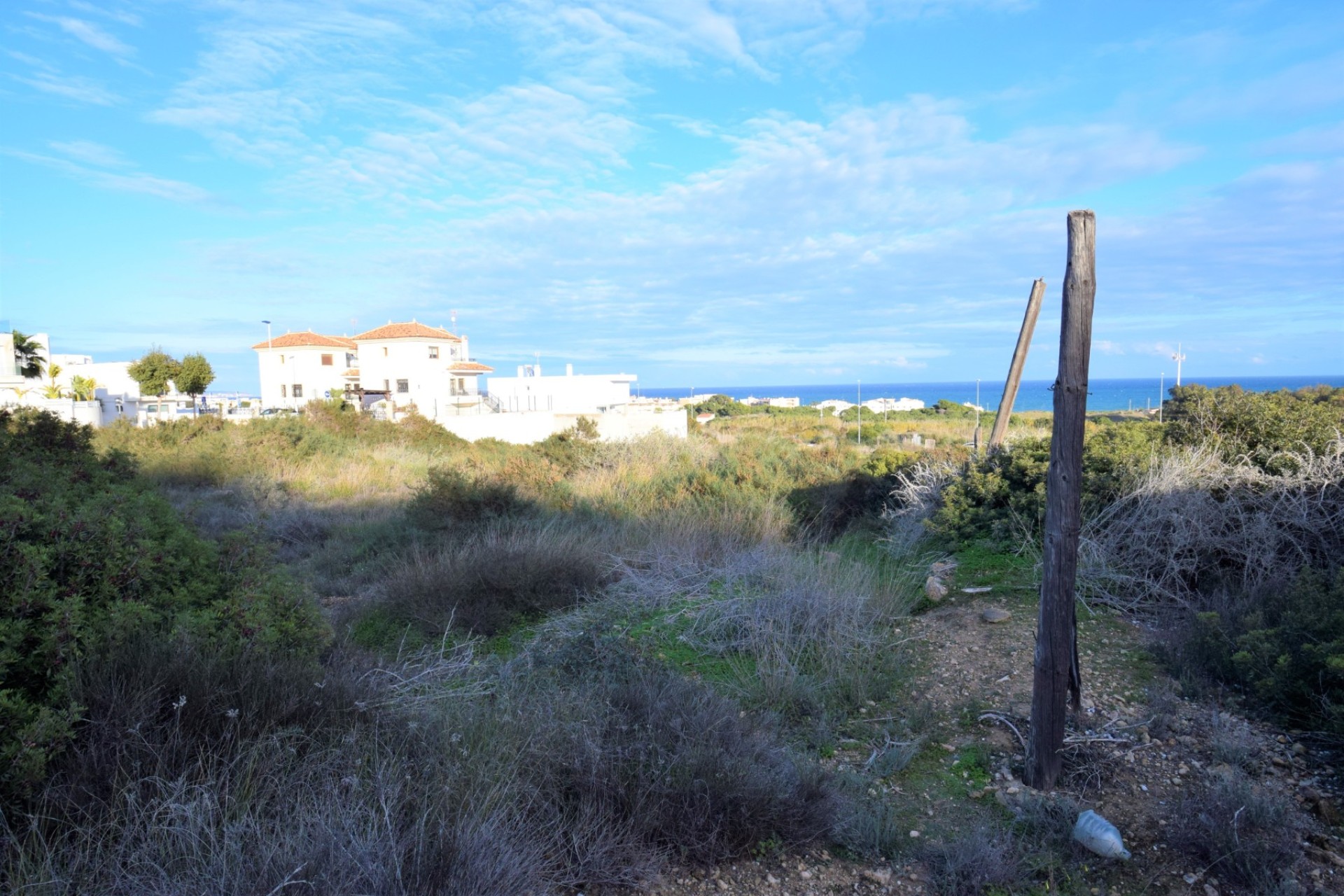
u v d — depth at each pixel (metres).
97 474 6.57
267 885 2.35
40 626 3.24
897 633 6.05
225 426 20.50
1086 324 3.51
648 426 29.42
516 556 7.59
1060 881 2.96
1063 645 3.59
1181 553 6.27
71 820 2.56
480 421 29.48
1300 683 3.92
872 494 11.73
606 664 4.66
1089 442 8.67
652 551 8.53
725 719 3.87
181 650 3.38
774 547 8.52
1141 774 3.66
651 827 3.10
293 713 3.38
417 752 3.36
